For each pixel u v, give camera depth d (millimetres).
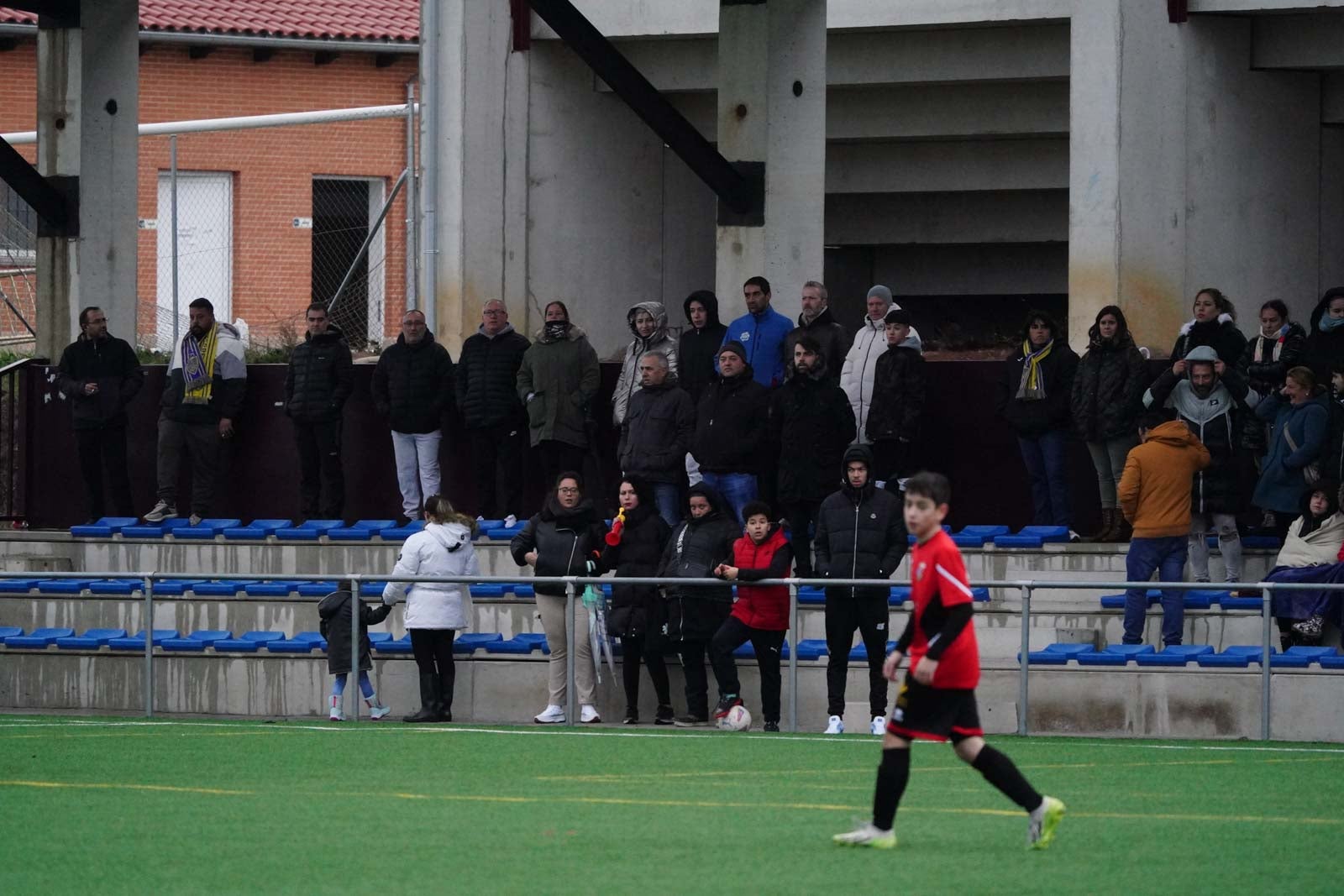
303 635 65062
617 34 88938
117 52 85500
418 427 73438
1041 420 65312
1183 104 77562
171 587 69562
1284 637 58188
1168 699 54094
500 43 88188
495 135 88062
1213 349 60781
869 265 111688
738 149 71750
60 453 84062
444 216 87562
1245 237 80250
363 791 40344
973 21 84125
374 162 147250
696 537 57094
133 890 29172
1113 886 28766
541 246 89688
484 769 44156
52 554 77188
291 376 75750
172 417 78125
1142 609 58188
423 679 58812
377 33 145500
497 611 66812
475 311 87750
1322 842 32875
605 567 59000
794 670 54469
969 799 38562
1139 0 75875
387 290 145375
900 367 64375
